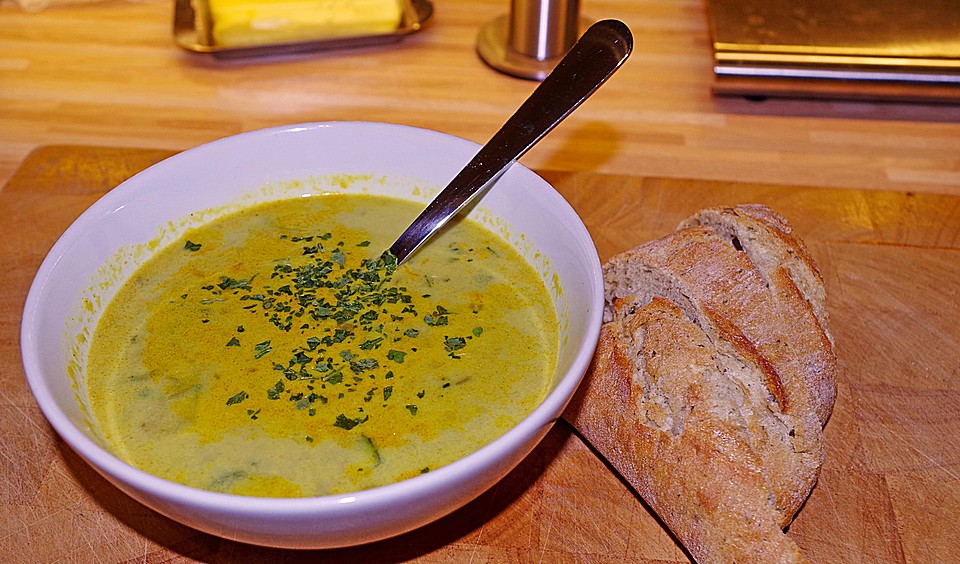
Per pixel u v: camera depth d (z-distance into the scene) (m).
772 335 0.37
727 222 0.41
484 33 0.66
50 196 0.49
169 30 0.67
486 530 0.35
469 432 0.35
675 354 0.36
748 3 0.61
